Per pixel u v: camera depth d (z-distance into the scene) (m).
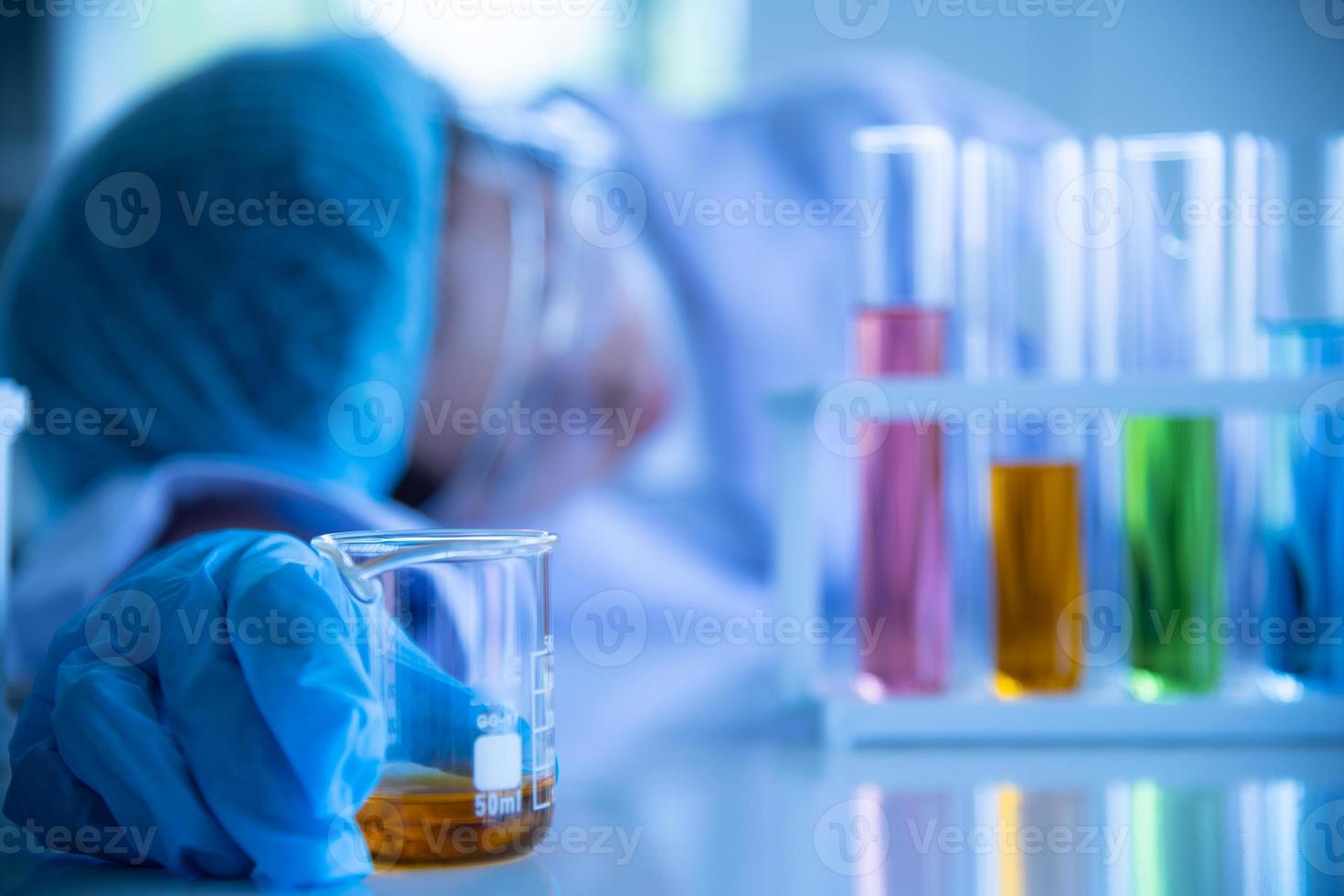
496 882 0.73
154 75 2.98
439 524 1.64
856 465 1.17
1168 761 1.04
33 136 2.94
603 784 0.98
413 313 1.41
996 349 1.17
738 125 2.04
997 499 1.13
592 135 1.87
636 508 1.89
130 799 0.74
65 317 1.32
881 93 2.04
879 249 1.15
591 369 1.75
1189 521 1.12
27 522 1.66
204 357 1.31
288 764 0.71
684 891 0.72
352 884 0.73
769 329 1.93
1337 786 0.95
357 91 1.42
